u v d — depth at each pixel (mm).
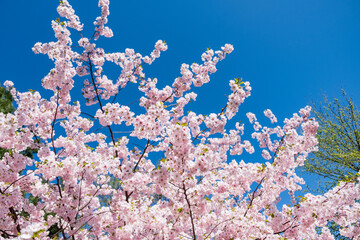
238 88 4586
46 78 5156
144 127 4180
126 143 6102
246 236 5020
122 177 4730
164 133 5332
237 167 5184
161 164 4168
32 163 5023
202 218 5246
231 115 4648
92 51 6676
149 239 4953
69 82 5691
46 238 4629
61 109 6020
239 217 5055
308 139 5934
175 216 4992
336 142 12719
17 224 4957
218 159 5855
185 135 3805
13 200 4629
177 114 6383
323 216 4535
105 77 6773
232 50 6781
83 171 4941
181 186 4422
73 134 6383
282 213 5227
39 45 5617
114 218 5375
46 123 5422
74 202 5363
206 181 4809
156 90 6484
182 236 4996
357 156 11555
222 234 5133
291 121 7445
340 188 4559
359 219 5203
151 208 4785
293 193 6695
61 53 5367
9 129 3689
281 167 5434
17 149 4871
